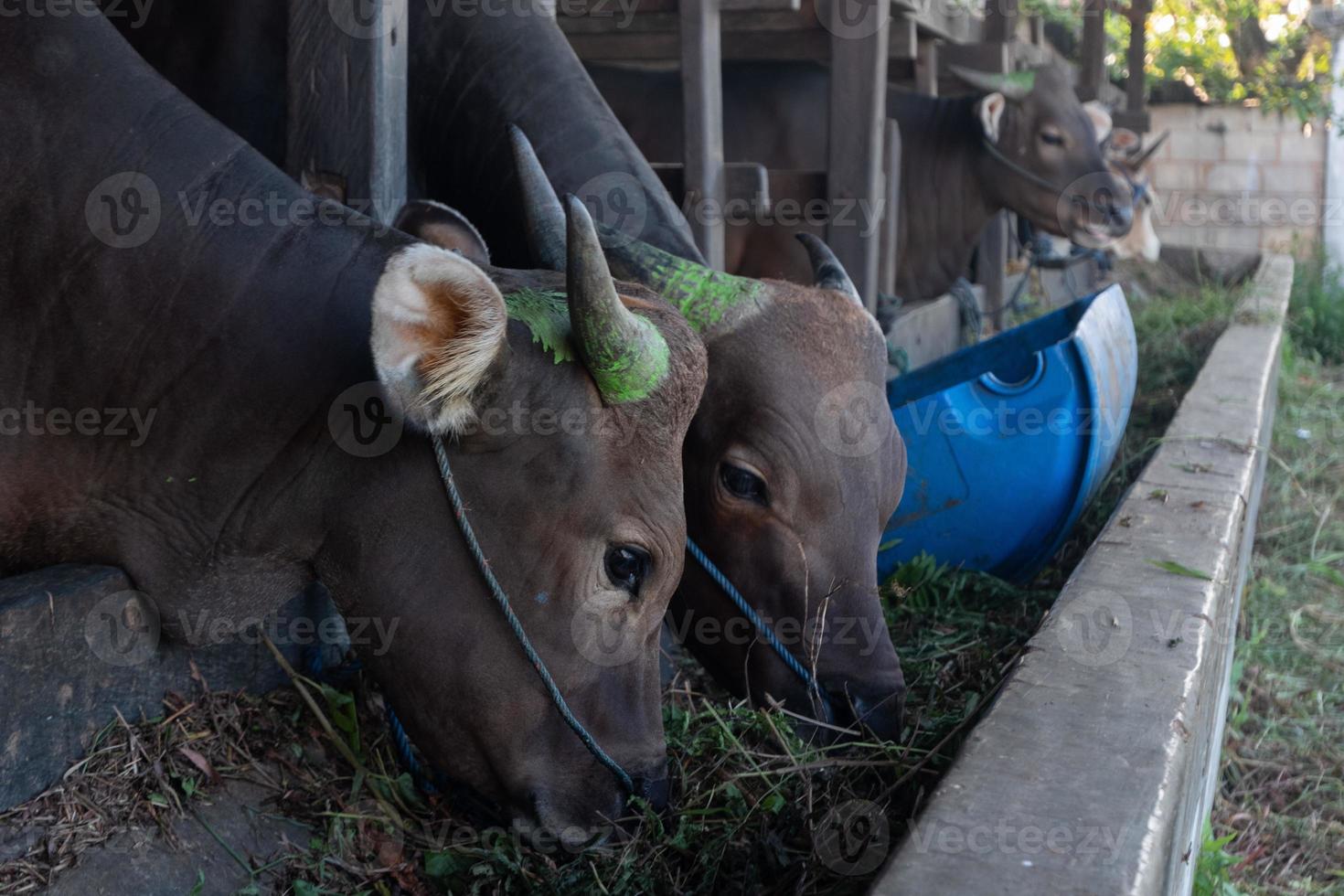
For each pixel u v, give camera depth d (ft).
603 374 8.04
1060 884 6.45
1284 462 24.29
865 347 10.85
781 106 23.09
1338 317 39.81
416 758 9.95
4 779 8.11
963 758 7.84
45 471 8.94
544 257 10.07
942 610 13.97
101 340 8.74
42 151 8.86
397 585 8.48
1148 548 12.34
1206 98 52.44
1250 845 12.56
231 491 8.73
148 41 13.61
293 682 10.27
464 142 13.47
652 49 21.86
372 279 8.75
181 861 8.55
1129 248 36.96
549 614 8.39
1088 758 7.86
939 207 27.40
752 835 9.09
